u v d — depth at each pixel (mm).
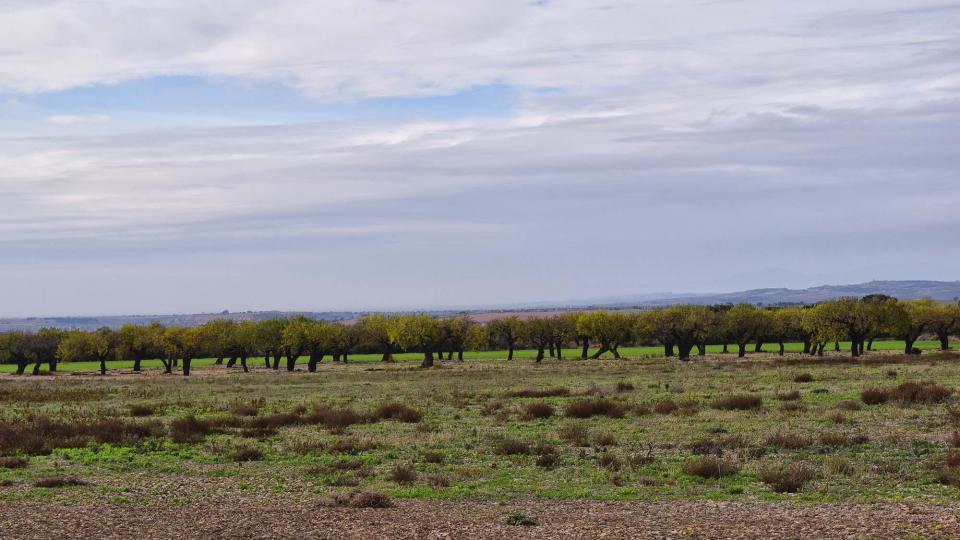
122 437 34375
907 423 32812
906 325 104438
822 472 23750
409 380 76625
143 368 134000
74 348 119625
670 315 119562
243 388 69562
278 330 116062
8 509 20156
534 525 17406
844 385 51062
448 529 17188
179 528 17797
